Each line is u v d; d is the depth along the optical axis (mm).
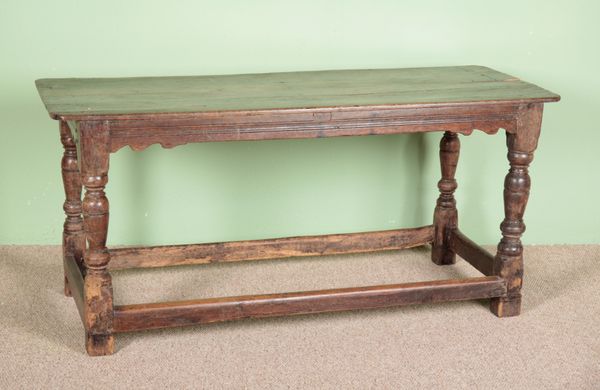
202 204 4359
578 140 4457
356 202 4461
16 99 4164
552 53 4344
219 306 3457
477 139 4418
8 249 4312
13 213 4320
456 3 4250
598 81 4383
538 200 4523
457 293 3680
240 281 4086
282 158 4340
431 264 4316
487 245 4535
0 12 4051
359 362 3365
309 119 3354
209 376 3260
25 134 4211
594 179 4500
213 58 4199
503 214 4516
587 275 4203
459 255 4168
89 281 3330
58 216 4348
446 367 3340
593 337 3598
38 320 3666
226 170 4320
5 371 3268
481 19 4277
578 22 4309
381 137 4379
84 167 3205
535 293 3998
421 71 4078
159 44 4156
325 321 3689
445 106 3453
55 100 3371
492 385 3221
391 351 3451
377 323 3678
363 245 4203
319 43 4234
